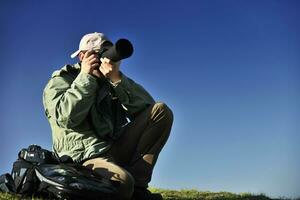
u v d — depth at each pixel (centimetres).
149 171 620
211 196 888
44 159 589
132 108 643
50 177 551
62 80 603
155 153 625
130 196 573
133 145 631
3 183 602
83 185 535
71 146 598
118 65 600
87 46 617
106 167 576
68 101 570
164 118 622
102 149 596
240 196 895
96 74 599
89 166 585
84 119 591
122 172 567
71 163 583
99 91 605
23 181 582
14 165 601
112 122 623
